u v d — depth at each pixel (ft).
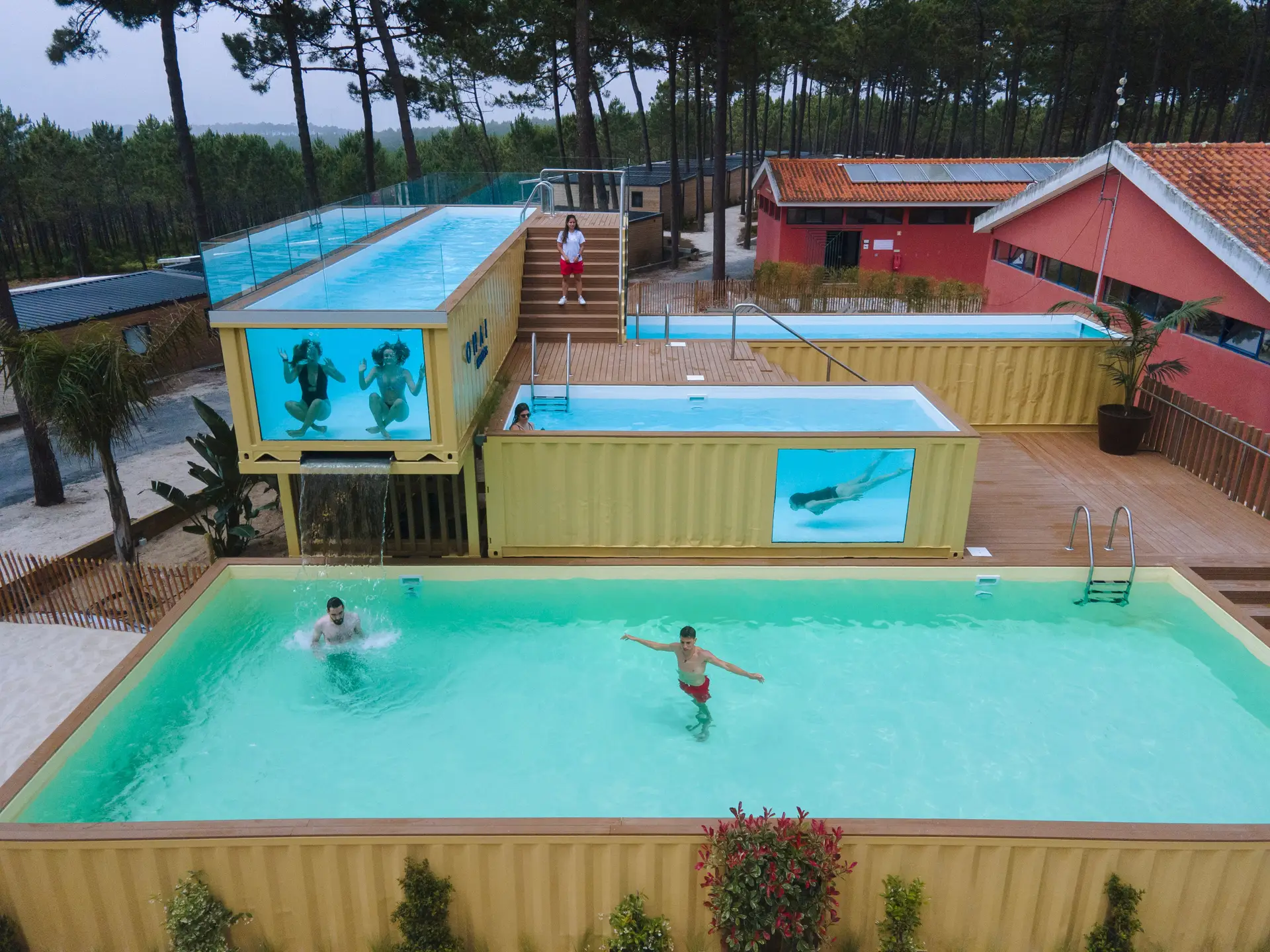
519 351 56.70
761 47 131.54
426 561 41.16
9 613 41.39
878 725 31.45
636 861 23.41
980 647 36.14
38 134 176.65
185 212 186.50
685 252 161.27
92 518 55.01
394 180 177.68
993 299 89.45
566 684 33.86
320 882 23.73
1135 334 53.21
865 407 48.60
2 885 23.61
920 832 22.99
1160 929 23.90
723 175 117.08
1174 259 57.36
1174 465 53.52
